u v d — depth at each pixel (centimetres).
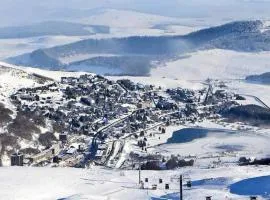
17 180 18138
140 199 15675
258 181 16512
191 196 15075
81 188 17312
